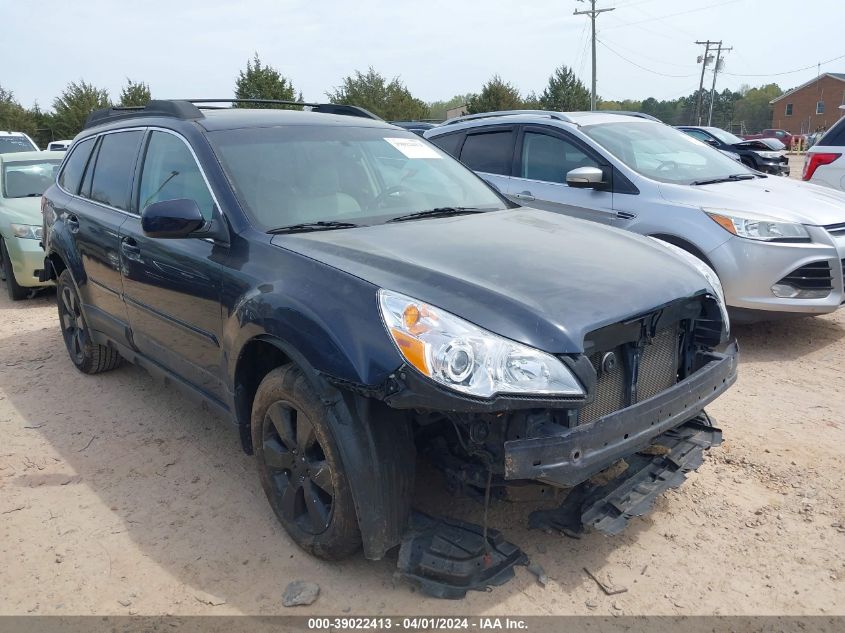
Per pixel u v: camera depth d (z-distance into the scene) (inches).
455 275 104.2
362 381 95.8
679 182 229.5
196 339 136.6
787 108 3243.1
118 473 147.7
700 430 129.8
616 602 104.8
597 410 105.7
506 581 103.5
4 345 242.7
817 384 187.0
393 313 97.2
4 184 332.8
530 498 107.9
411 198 148.3
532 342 94.4
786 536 120.0
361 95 1738.4
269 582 111.2
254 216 127.0
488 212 150.1
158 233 121.8
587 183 228.1
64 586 111.7
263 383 117.0
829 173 309.4
